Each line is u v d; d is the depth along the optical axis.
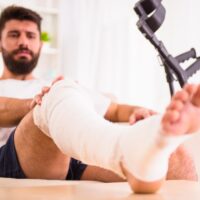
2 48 1.88
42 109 0.85
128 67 2.65
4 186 0.88
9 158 1.04
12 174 1.04
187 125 0.59
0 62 2.60
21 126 1.00
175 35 2.27
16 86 1.67
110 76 2.80
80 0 3.06
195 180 1.02
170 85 1.13
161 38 2.29
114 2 2.86
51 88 0.88
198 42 2.12
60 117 0.76
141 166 0.61
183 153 1.01
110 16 2.88
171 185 0.83
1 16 1.92
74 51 3.10
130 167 0.63
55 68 3.10
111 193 0.73
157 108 2.50
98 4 2.95
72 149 0.73
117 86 2.74
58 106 0.79
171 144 0.60
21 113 1.26
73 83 0.87
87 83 2.97
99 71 2.90
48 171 1.01
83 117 0.73
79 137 0.70
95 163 0.70
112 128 0.68
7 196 0.71
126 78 2.66
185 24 2.21
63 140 0.75
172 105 0.59
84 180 1.11
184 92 0.60
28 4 3.00
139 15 1.04
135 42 2.64
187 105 0.59
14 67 1.84
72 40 3.12
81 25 3.04
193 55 1.16
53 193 0.73
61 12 3.12
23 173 1.02
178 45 2.24
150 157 0.60
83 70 3.01
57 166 1.01
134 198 0.66
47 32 3.08
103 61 2.88
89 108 0.77
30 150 0.97
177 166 0.99
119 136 0.65
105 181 1.09
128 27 2.64
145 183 0.66
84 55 3.01
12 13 1.88
